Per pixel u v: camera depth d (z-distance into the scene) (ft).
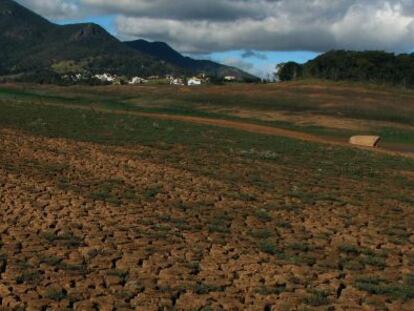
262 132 171.01
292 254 46.55
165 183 71.61
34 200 57.11
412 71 555.28
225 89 424.05
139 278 37.99
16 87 458.09
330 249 49.42
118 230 48.96
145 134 123.54
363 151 140.56
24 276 36.19
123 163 83.97
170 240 47.39
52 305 32.45
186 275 39.24
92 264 39.96
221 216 57.16
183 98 369.09
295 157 112.98
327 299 36.86
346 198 73.41
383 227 59.52
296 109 322.55
